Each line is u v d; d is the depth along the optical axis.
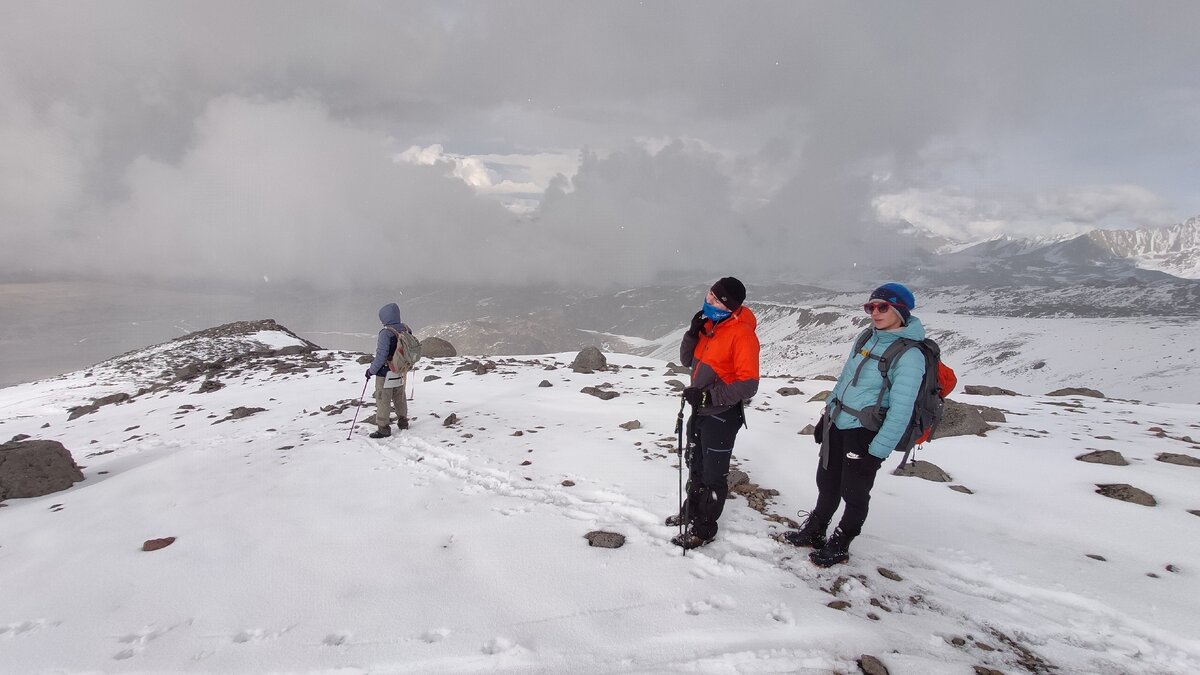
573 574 4.22
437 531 5.15
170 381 21.69
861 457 4.19
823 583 4.14
